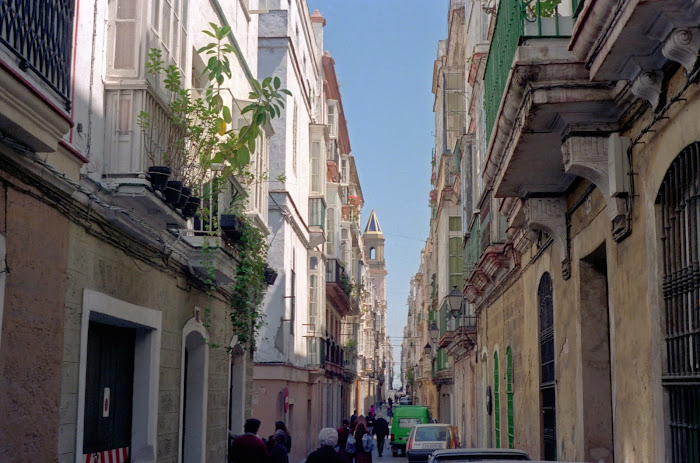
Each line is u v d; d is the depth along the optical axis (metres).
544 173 9.58
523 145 8.52
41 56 6.29
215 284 11.92
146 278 9.62
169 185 8.82
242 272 12.54
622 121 7.58
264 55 25.23
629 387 7.63
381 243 132.75
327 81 38.53
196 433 12.20
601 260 9.70
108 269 8.40
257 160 14.03
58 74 6.62
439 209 40.25
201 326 12.15
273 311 24.27
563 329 10.57
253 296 14.44
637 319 7.34
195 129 9.48
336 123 39.56
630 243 7.55
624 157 7.46
